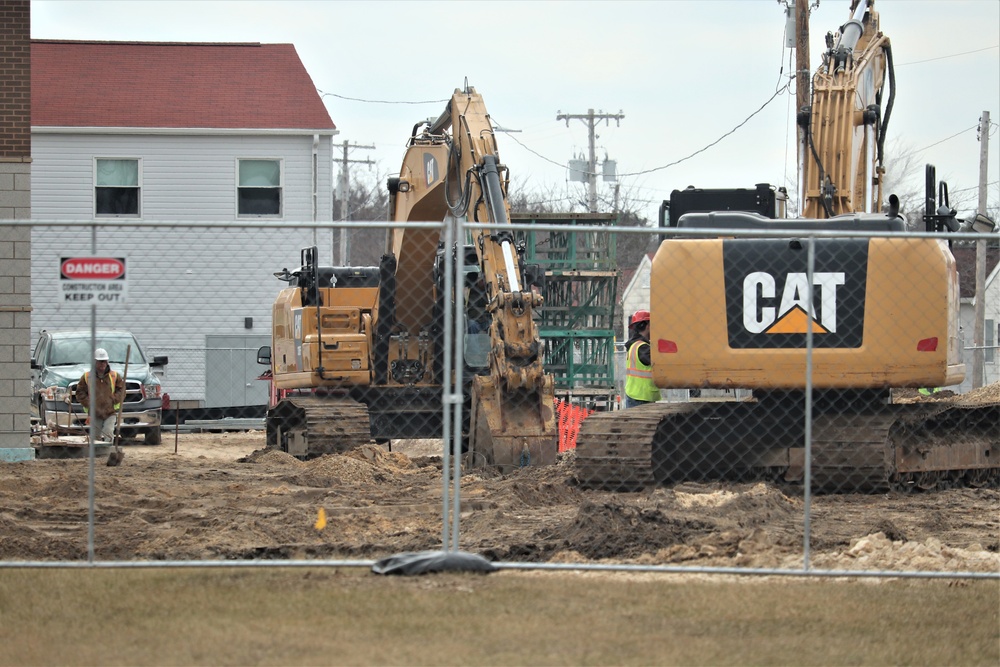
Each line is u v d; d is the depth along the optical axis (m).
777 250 34.25
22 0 46.38
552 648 19.16
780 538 27.56
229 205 89.81
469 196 44.09
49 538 28.84
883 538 27.05
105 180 89.06
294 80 95.69
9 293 46.25
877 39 43.94
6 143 46.19
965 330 128.25
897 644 19.67
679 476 37.84
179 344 85.12
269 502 35.31
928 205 39.69
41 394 55.00
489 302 43.97
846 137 40.72
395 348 52.41
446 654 18.77
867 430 35.41
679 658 18.77
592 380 100.81
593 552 26.53
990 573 23.98
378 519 31.81
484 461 43.72
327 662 18.33
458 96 46.66
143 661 18.36
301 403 51.03
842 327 33.94
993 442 40.00
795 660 18.81
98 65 95.31
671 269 34.62
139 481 41.31
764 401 36.75
